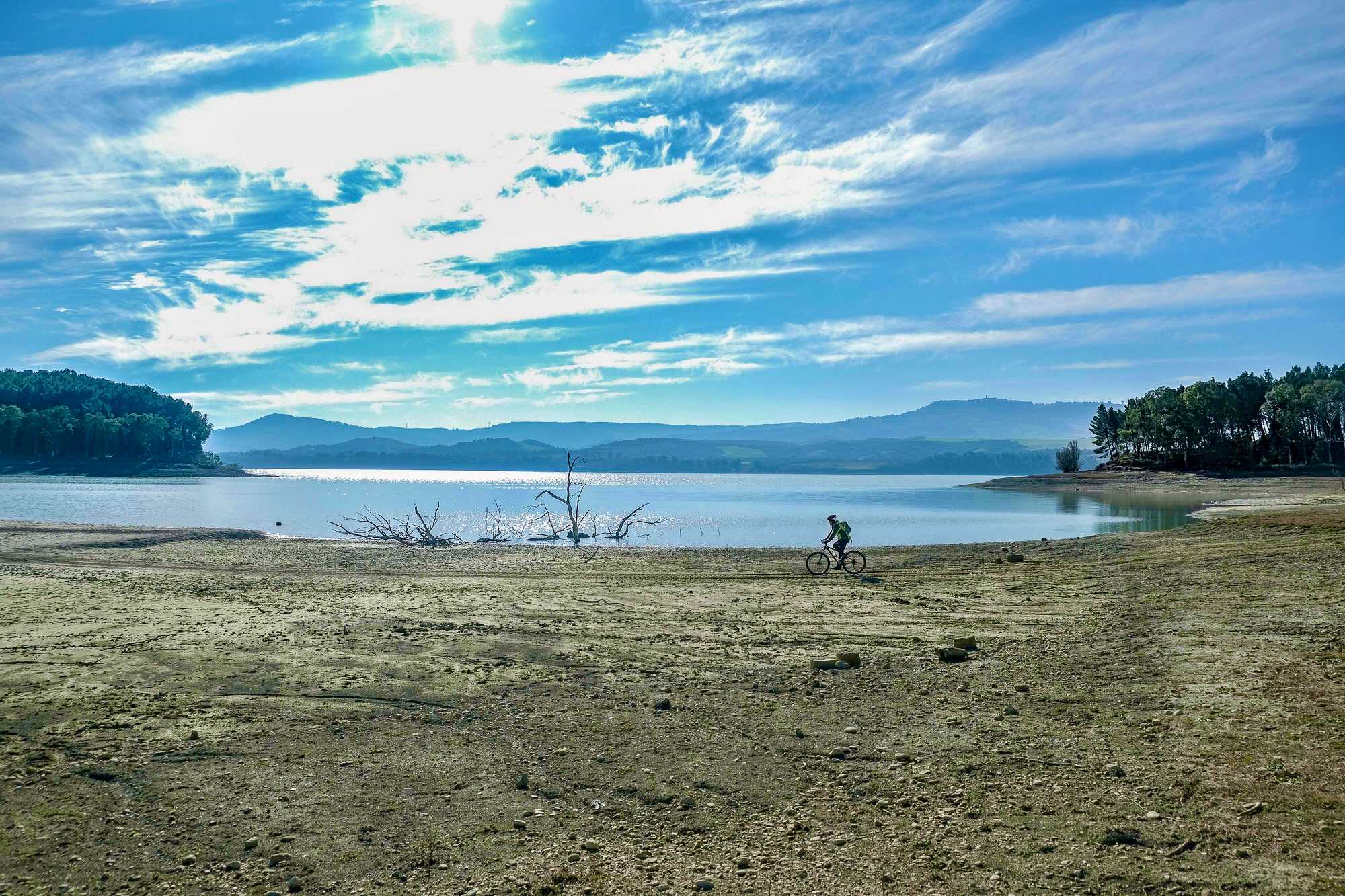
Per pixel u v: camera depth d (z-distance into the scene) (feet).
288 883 20.92
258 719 34.86
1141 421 494.59
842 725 33.17
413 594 73.51
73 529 141.79
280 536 144.05
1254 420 437.58
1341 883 18.69
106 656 46.52
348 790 26.99
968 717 33.58
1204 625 49.16
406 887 20.70
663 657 46.70
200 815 25.09
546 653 47.83
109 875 21.45
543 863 21.83
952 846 21.83
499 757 30.09
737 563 104.73
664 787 26.96
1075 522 183.73
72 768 29.01
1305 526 104.63
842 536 90.58
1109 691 36.09
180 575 86.94
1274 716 30.60
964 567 91.30
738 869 21.20
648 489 489.26
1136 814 22.98
